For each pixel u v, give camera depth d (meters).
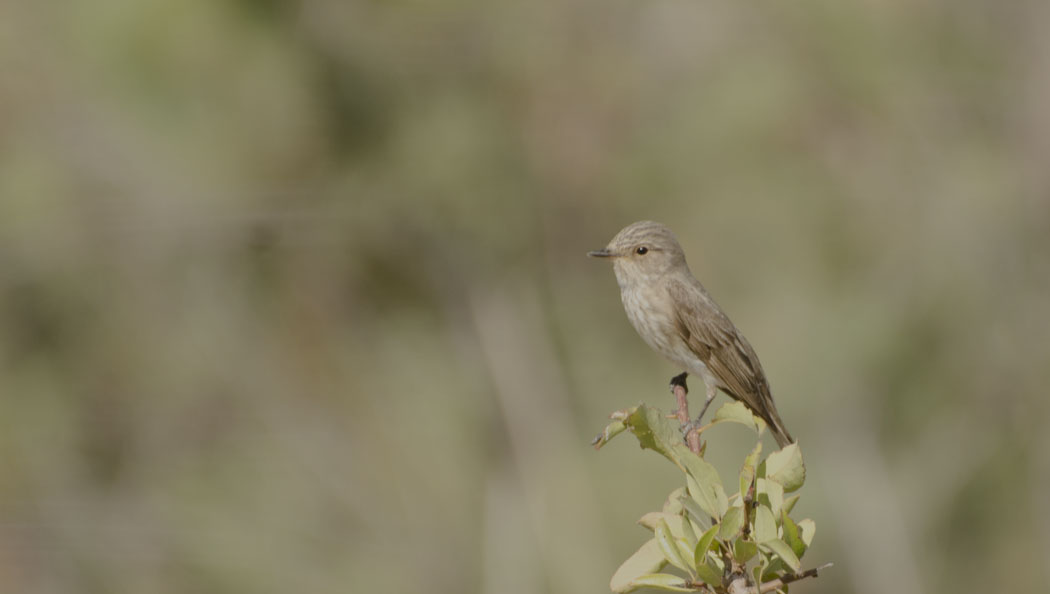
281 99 10.91
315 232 11.66
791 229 13.59
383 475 12.20
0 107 11.09
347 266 12.28
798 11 13.53
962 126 14.73
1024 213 14.70
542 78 13.09
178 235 11.34
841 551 14.02
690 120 13.32
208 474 12.12
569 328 13.22
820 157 13.89
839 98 13.83
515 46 12.52
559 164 13.33
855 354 13.50
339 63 11.35
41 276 11.59
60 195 11.17
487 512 12.12
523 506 12.12
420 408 12.41
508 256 13.04
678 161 13.42
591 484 12.33
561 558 11.84
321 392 12.39
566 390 12.90
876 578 13.84
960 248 14.30
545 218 13.24
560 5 13.04
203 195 11.15
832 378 13.51
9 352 12.03
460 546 12.04
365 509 12.04
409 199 12.02
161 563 11.77
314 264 12.12
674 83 13.59
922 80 14.10
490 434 12.63
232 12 10.66
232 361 12.20
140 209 11.22
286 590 11.68
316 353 12.36
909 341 14.10
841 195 13.84
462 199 12.40
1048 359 14.65
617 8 13.40
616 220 13.59
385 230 12.20
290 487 12.06
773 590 4.55
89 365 12.16
